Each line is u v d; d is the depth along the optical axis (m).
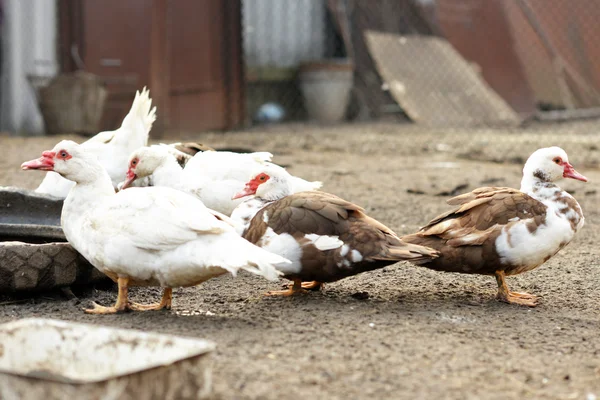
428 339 4.44
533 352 4.30
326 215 5.07
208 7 17.17
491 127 18.27
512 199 5.30
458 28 21.23
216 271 4.58
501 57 20.92
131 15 16.20
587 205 9.02
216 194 6.18
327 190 9.66
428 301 5.33
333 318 4.81
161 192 4.82
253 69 19.38
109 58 16.33
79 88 15.01
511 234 5.17
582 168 12.01
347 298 5.36
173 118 16.48
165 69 15.28
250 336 4.41
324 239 5.01
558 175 5.39
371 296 5.43
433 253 4.99
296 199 5.20
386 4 20.52
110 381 3.13
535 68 20.69
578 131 17.25
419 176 10.91
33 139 14.22
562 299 5.48
